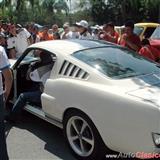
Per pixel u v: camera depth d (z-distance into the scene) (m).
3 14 26.00
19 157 4.84
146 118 3.88
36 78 5.83
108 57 5.01
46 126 5.96
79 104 4.54
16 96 6.23
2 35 10.94
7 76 3.86
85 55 5.00
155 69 5.02
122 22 46.09
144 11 41.69
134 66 4.93
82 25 10.21
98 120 4.30
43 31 13.23
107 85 4.41
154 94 4.14
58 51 5.23
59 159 4.77
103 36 9.39
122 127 4.07
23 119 6.27
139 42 7.65
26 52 5.89
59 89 4.88
